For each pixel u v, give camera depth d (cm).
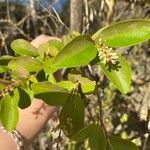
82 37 26
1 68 29
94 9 63
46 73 28
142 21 27
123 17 70
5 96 28
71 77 28
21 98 28
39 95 27
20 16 83
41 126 35
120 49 56
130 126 74
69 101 28
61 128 28
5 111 28
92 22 55
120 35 27
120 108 59
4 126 27
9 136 34
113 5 64
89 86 28
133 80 84
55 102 27
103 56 27
